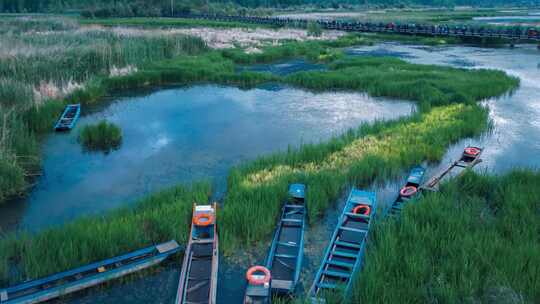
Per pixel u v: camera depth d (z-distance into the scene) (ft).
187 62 131.85
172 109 91.20
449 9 654.12
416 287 32.58
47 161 63.26
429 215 41.65
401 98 99.76
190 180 56.44
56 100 87.15
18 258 37.91
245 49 166.09
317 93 105.70
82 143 70.69
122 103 95.61
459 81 105.70
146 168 60.75
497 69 130.62
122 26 228.02
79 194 53.06
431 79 110.01
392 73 116.78
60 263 35.78
